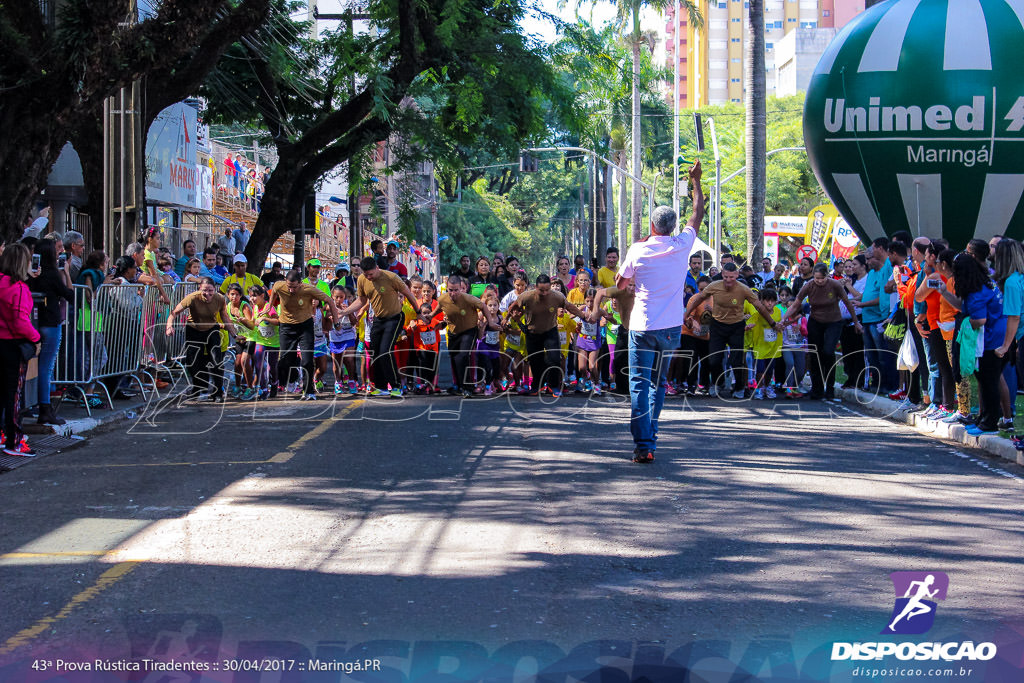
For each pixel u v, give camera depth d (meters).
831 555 6.96
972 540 7.39
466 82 22.09
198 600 5.96
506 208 82.31
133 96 18.16
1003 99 19.84
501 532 7.48
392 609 5.82
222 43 19.09
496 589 6.18
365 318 16.92
